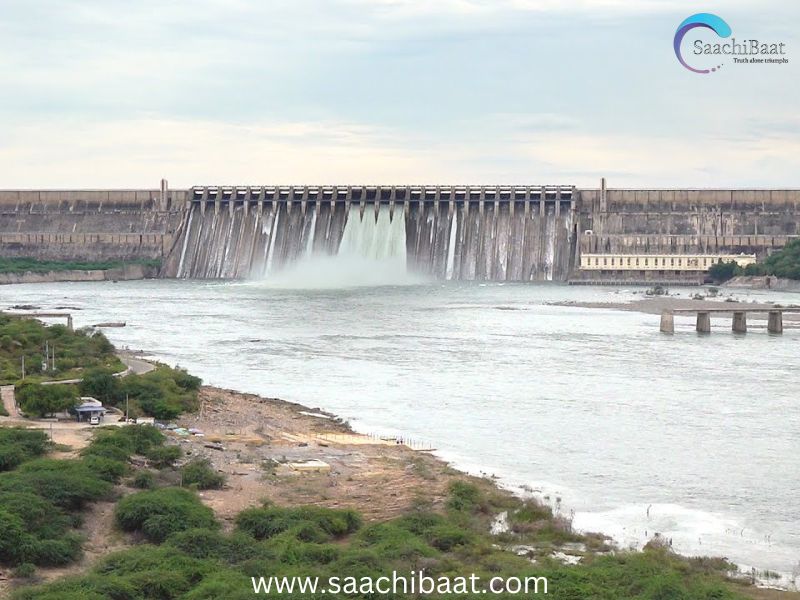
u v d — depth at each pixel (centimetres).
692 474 10712
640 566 7812
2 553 7894
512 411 13850
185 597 7294
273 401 14275
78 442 10894
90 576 7494
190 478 9806
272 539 8338
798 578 7906
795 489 10200
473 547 8319
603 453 11575
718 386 15750
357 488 9956
